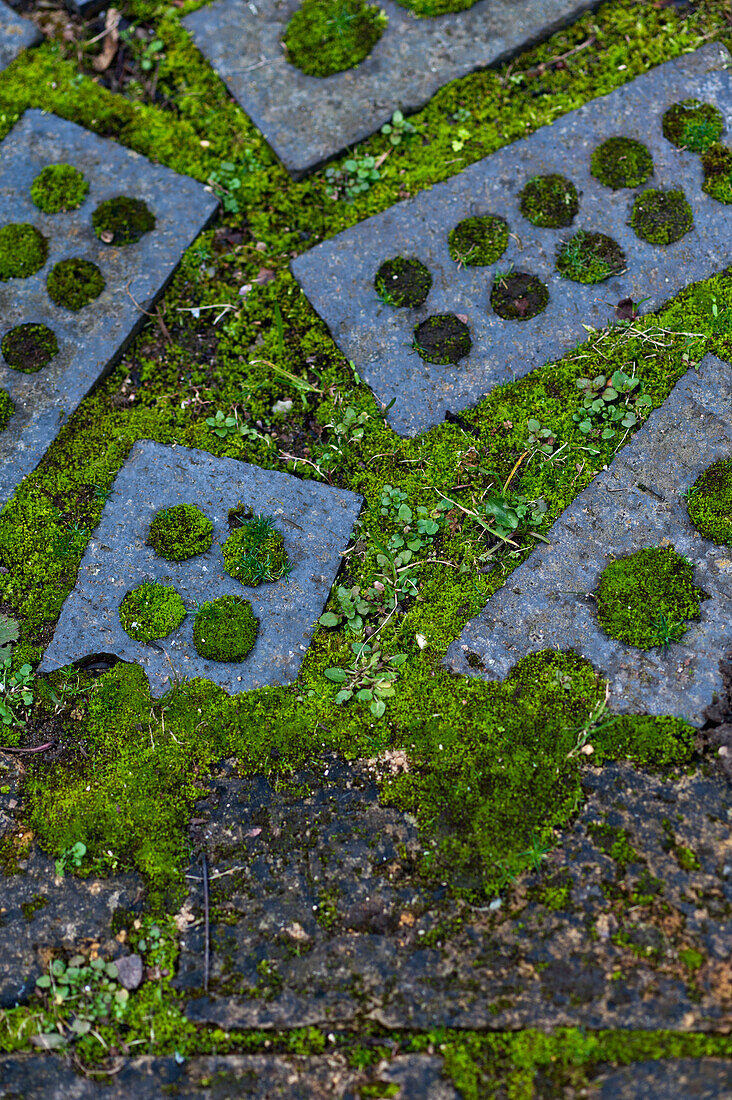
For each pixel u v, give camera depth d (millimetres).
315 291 3195
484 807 2340
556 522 2732
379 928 2217
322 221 3342
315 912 2250
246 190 3422
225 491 2859
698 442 2801
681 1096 1970
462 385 2979
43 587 2752
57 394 3045
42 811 2428
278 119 3516
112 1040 2137
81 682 2613
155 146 3510
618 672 2496
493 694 2496
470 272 3156
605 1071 2006
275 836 2355
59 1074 2105
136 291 3211
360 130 3463
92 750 2508
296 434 3000
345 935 2215
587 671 2506
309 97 3545
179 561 2752
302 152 3436
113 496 2871
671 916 2160
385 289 3156
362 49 3602
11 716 2557
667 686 2463
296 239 3326
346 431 2936
